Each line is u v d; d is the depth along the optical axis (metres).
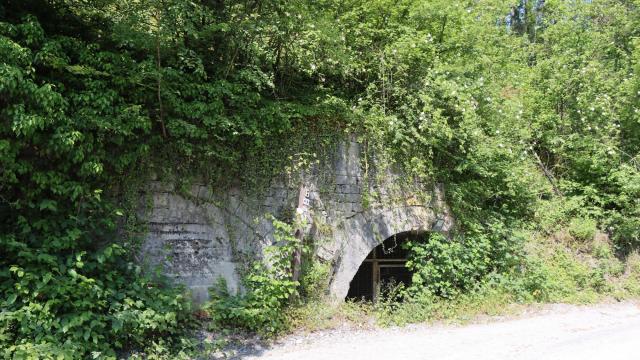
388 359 5.92
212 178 7.07
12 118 5.07
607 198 11.56
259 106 7.50
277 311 6.88
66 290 5.15
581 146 11.77
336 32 7.90
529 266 9.53
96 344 5.12
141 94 6.28
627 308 9.21
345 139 8.38
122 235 6.36
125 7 6.54
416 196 9.02
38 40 5.56
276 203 7.63
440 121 8.62
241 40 7.05
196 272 6.83
